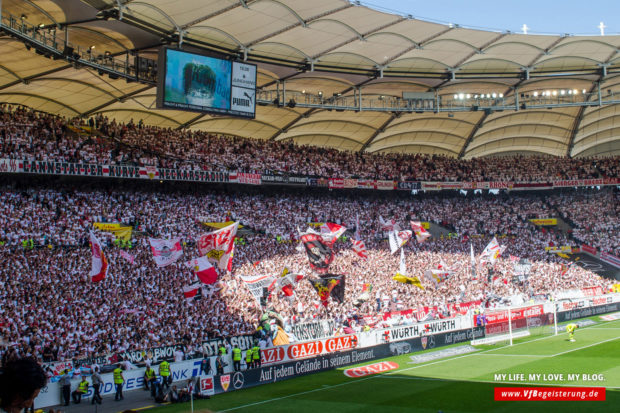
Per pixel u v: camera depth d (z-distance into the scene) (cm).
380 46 5738
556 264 7119
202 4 4484
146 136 5822
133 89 5584
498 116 7769
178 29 4731
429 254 6550
